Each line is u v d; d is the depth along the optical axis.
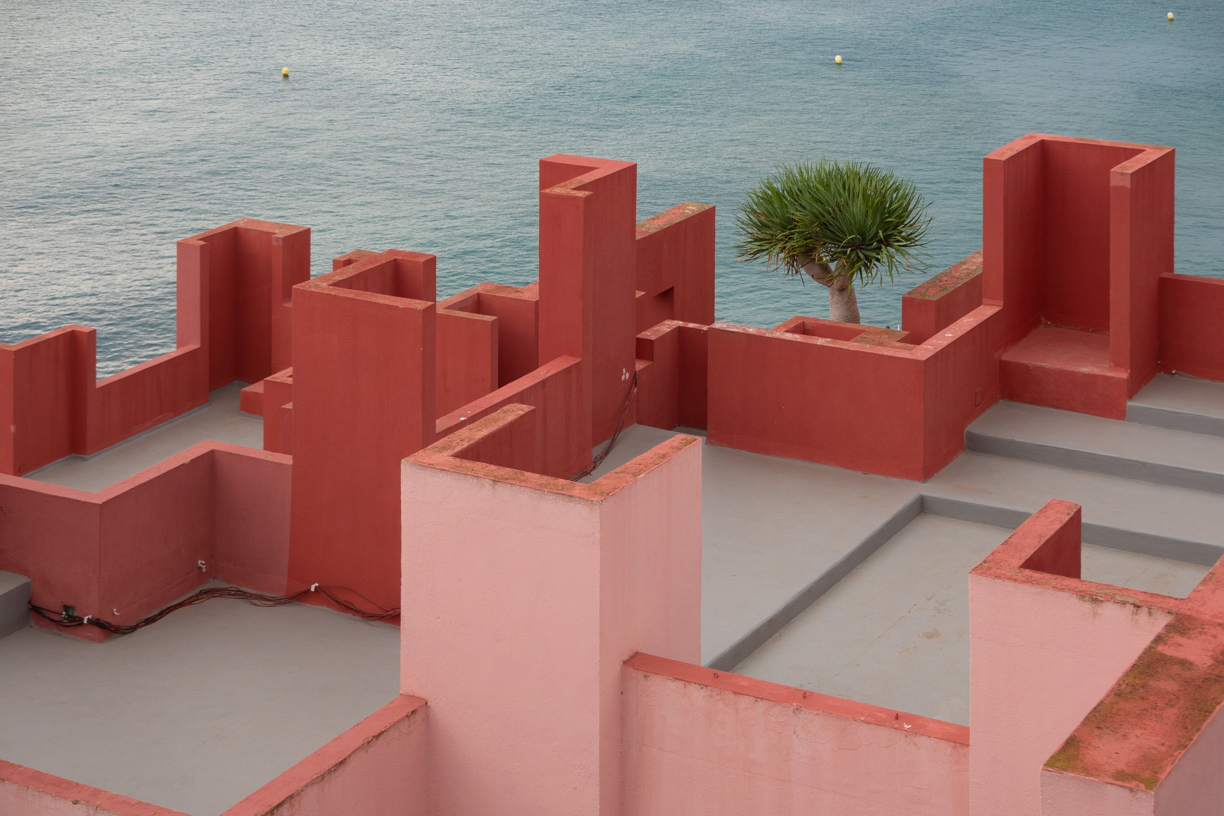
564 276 14.05
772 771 8.67
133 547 12.16
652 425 15.98
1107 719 6.02
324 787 8.73
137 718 10.98
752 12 118.38
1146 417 15.10
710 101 88.00
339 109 88.88
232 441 20.00
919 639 12.09
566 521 8.53
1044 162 16.06
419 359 11.51
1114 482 14.38
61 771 10.33
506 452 12.87
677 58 101.44
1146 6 113.19
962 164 71.00
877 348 14.49
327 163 76.44
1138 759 5.73
